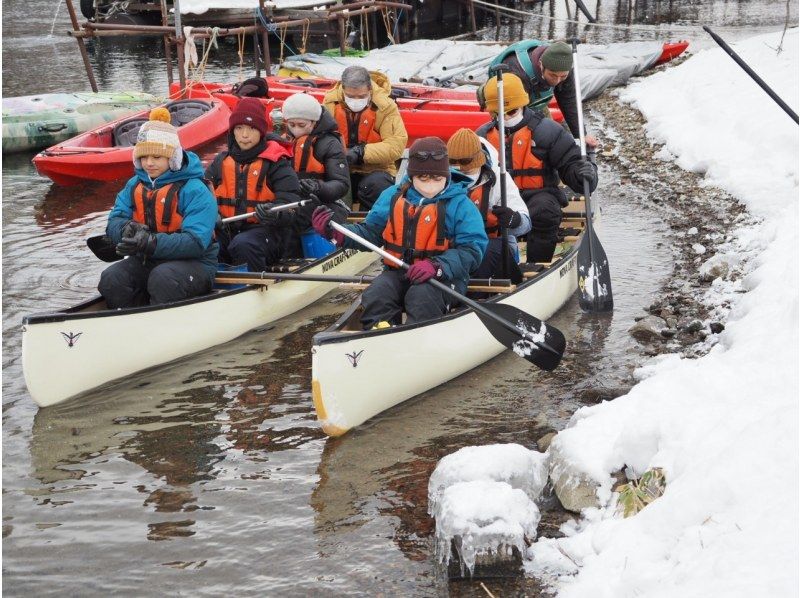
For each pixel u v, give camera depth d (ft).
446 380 17.29
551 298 20.11
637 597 9.32
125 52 62.13
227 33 44.93
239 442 15.12
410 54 51.11
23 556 12.19
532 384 17.04
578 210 24.12
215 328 18.92
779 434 9.91
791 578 8.10
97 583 11.60
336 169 21.66
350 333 15.15
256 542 12.35
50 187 32.71
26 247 25.81
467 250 16.75
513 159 21.03
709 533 9.34
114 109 39.86
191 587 11.45
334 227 17.08
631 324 19.35
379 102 25.12
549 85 23.90
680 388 12.81
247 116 19.97
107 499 13.53
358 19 65.46
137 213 18.49
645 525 10.32
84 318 16.71
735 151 28.91
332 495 13.44
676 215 26.37
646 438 12.04
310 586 11.35
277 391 16.96
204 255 19.04
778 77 32.73
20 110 38.06
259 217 19.84
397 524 12.64
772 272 19.21
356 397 15.38
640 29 65.05
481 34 68.59
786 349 12.97
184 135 35.29
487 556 11.14
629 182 30.42
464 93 39.47
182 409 16.31
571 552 11.25
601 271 19.79
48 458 14.74
